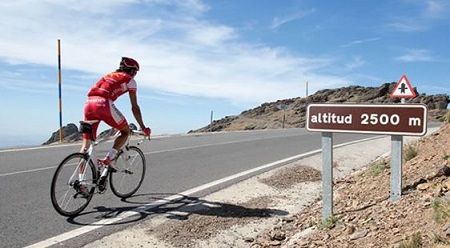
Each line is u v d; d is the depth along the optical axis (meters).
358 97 66.56
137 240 4.38
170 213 5.35
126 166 6.14
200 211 5.47
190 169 8.62
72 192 5.14
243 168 8.82
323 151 4.51
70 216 5.09
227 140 15.91
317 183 7.30
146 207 5.60
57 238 4.34
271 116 68.00
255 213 5.43
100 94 5.31
